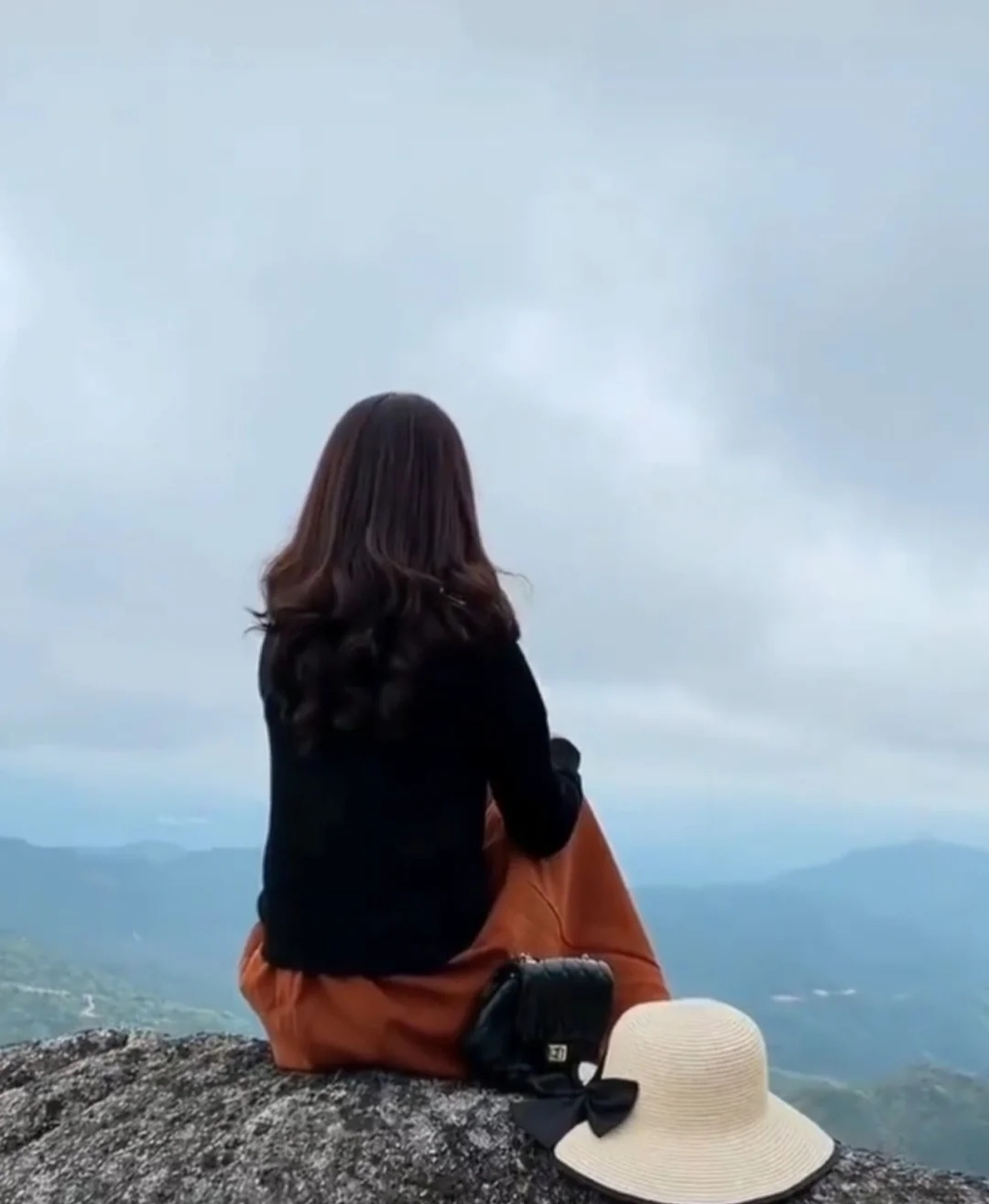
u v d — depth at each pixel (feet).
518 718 6.16
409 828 6.17
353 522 6.17
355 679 6.04
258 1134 6.05
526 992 6.09
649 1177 5.42
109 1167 6.14
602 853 6.82
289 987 6.36
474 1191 5.65
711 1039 5.59
